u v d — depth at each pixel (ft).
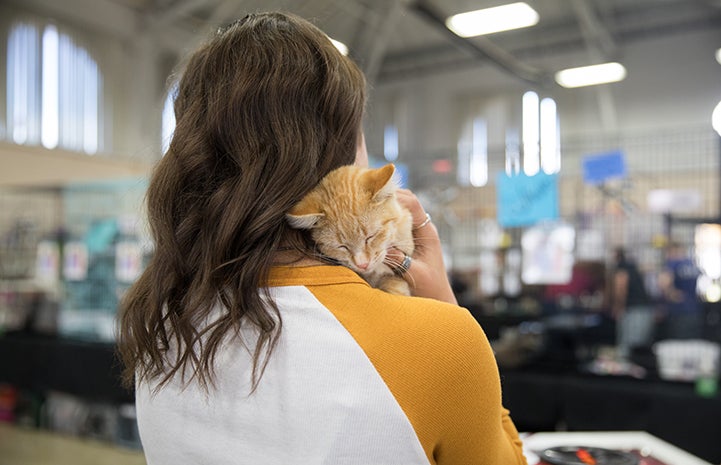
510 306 14.55
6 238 14.89
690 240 13.53
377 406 2.32
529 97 30.89
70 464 12.26
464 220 20.21
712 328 11.74
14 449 13.10
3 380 13.76
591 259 14.15
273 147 2.67
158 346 2.83
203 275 2.64
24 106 22.95
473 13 20.49
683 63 27.25
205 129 2.82
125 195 13.08
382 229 3.70
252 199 2.58
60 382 12.80
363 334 2.41
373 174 3.84
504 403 10.59
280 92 2.74
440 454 2.51
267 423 2.44
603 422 9.71
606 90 28.40
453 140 32.83
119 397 11.85
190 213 2.79
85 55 25.32
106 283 13.08
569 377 10.48
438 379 2.38
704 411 8.95
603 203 14.87
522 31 27.99
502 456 2.73
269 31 2.94
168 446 2.74
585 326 12.32
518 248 15.12
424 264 3.84
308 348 2.42
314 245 3.25
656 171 20.57
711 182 21.54
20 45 22.95
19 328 14.49
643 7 26.02
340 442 2.30
